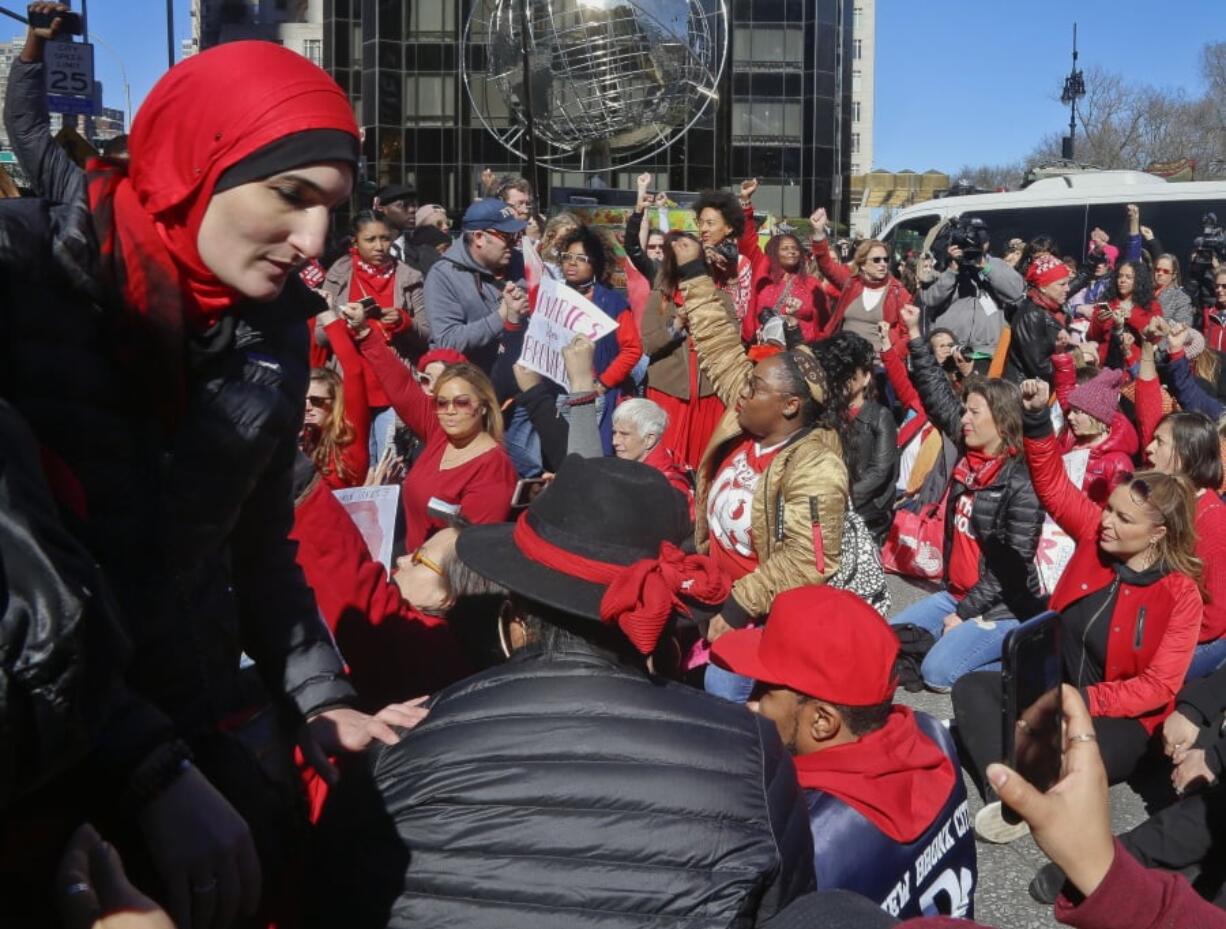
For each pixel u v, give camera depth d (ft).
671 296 19.89
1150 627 13.80
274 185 4.75
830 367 18.54
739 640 8.50
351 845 5.64
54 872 3.74
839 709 7.91
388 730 6.00
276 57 4.84
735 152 160.76
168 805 4.03
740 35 160.04
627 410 16.28
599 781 5.48
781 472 13.41
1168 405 25.38
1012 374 30.96
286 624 6.18
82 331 4.65
